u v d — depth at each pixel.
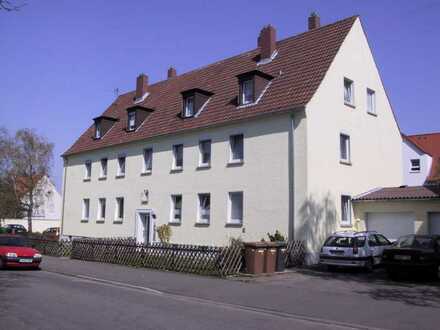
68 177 37.19
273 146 21.69
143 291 13.94
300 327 9.23
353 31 24.47
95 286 14.66
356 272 18.42
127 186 30.44
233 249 17.73
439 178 37.62
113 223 31.34
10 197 53.38
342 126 22.83
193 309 10.96
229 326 9.12
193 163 25.66
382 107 26.36
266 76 23.92
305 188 20.23
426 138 44.81
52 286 14.28
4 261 18.67
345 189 22.55
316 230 20.39
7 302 11.14
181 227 25.73
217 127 24.52
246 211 22.44
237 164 23.19
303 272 18.31
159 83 35.94
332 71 22.55
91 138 36.16
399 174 27.23
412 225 21.66
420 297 12.92
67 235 35.97
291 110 20.97
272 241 19.45
